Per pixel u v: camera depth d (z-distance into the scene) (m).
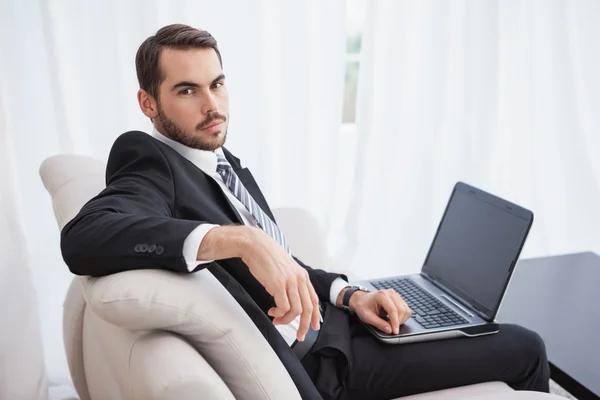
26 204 2.10
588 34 2.69
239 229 0.93
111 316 0.88
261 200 1.46
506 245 1.41
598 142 2.83
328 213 2.52
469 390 1.32
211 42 1.25
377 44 2.40
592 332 1.49
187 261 0.91
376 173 2.56
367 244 2.63
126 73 2.13
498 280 1.39
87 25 2.03
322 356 1.28
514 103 2.66
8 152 1.78
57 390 2.06
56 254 2.17
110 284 0.89
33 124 2.06
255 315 1.08
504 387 1.33
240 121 2.31
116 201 0.98
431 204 2.64
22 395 1.82
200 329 0.91
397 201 2.63
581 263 1.92
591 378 1.29
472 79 2.55
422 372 1.30
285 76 2.32
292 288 0.90
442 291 1.56
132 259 0.90
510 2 2.53
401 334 1.32
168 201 1.10
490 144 2.64
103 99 2.11
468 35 2.49
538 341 1.37
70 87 2.05
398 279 1.66
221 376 0.96
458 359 1.32
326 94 2.39
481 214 1.54
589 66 2.73
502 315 1.58
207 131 1.25
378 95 2.47
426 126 2.56
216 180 1.30
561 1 2.58
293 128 2.38
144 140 1.17
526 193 2.80
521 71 2.63
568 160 2.79
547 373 1.37
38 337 1.89
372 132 2.49
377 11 2.35
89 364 1.39
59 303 2.20
